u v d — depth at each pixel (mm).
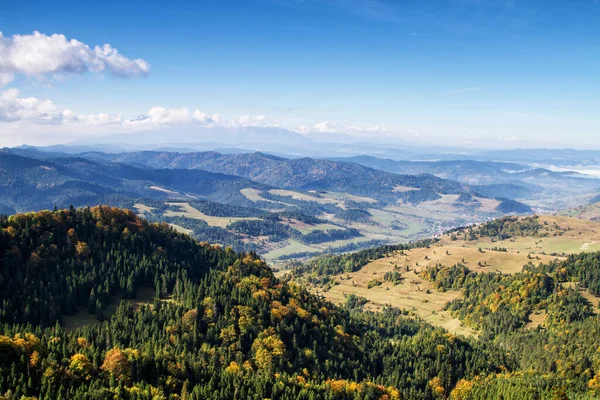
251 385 183875
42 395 148125
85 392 152750
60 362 165750
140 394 158125
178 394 171375
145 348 190500
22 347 163500
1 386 145750
